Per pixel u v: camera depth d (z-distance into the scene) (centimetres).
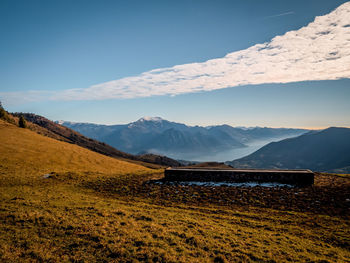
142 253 1321
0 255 1229
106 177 4053
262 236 1733
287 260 1387
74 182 3716
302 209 2398
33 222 1659
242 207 2498
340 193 2730
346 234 1834
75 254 1291
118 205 2409
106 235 1509
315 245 1641
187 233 1639
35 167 5153
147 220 1903
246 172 3431
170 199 2784
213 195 2880
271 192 2900
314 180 3447
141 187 3297
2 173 3956
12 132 8888
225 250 1442
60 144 9319
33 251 1291
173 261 1257
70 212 1956
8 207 1997
